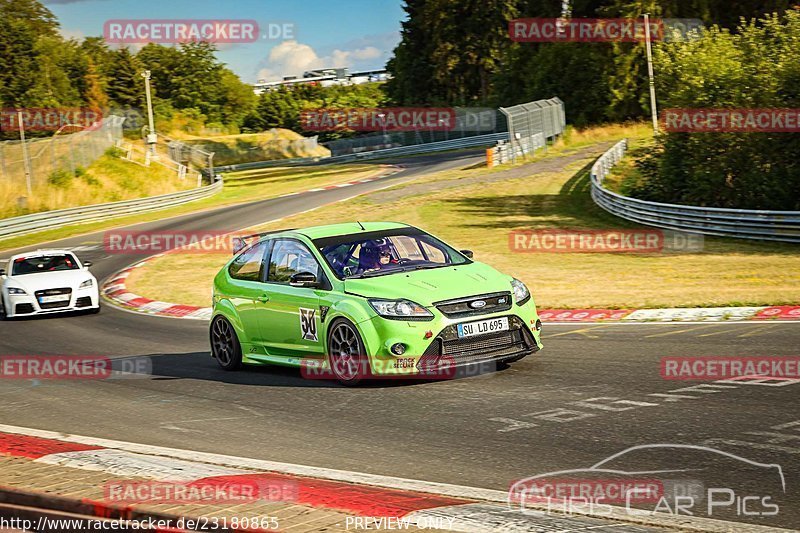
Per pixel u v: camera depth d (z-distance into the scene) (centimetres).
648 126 5241
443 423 645
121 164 4653
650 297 1318
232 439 649
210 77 10831
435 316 756
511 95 6569
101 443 638
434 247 878
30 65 7856
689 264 1756
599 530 391
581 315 1208
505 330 786
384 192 3828
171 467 539
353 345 789
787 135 2384
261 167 6994
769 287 1375
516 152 4462
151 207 4034
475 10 7975
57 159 4319
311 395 785
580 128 5528
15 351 1261
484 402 701
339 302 801
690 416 616
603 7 5562
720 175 2516
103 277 2314
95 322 1547
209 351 1129
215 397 819
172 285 2039
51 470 547
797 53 2395
